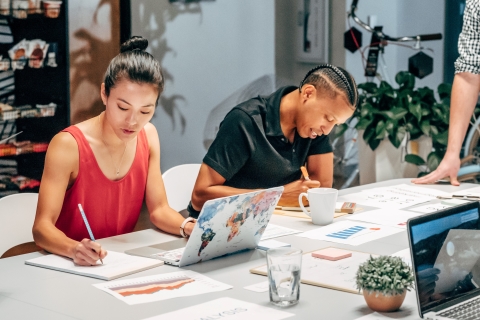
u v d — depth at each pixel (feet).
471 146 11.01
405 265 3.70
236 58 13.37
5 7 10.24
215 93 13.20
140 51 5.30
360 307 3.75
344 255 4.76
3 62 10.36
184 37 12.48
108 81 5.27
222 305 3.77
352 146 14.61
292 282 3.76
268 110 6.81
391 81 15.78
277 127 6.73
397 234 5.56
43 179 5.57
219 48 13.07
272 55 13.94
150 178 6.27
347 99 6.05
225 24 13.09
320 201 5.90
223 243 4.79
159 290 4.08
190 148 13.00
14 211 5.99
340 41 14.82
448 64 15.30
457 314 3.54
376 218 6.19
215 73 13.10
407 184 8.12
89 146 5.80
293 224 6.02
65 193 5.87
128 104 5.20
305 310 3.70
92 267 4.58
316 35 14.47
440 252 3.76
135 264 4.64
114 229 6.16
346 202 6.66
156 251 5.07
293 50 14.24
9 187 10.82
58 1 10.68
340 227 5.84
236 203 4.58
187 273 4.48
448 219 3.89
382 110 10.77
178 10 12.29
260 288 4.13
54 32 10.84
